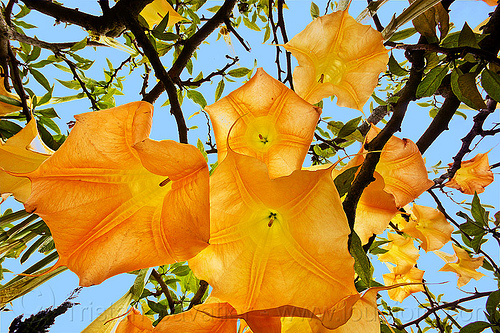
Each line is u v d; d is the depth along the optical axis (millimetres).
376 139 554
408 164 554
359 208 503
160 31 677
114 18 596
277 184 358
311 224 359
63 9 606
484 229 800
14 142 498
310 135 396
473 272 911
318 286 359
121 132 397
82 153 390
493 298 687
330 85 500
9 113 659
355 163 464
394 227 770
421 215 759
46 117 776
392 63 603
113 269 384
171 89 476
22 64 804
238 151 410
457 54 555
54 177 375
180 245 358
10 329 388
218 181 365
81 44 827
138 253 390
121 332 414
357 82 500
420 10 498
